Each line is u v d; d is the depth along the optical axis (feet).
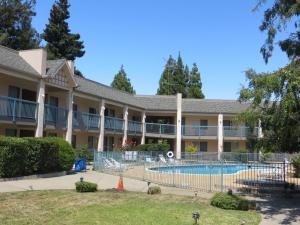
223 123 180.04
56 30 213.66
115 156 103.96
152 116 181.37
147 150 142.82
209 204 49.47
